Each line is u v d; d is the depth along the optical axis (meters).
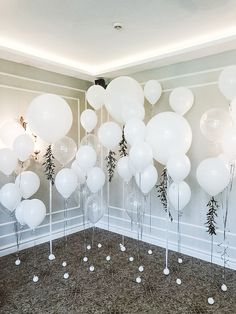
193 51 3.10
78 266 3.17
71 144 3.35
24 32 2.92
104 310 2.34
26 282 2.80
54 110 2.73
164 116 2.59
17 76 3.58
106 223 4.54
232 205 3.12
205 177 2.51
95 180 3.35
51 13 2.50
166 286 2.73
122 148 3.70
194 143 3.41
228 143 2.43
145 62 3.54
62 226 4.24
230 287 2.71
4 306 2.38
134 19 2.62
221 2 2.31
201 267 3.15
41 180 3.91
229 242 3.15
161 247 3.74
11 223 3.56
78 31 2.90
